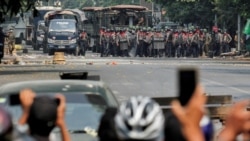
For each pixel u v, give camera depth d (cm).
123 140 1159
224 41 11925
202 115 987
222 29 13238
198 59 10538
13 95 1877
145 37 11844
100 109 1852
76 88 1914
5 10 5862
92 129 1791
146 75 6191
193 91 1030
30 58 10119
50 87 1912
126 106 1166
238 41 11744
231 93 4744
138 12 13225
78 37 11769
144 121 1148
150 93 4556
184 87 1031
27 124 1234
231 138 976
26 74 5909
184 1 13625
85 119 1819
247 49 11100
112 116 1270
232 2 11188
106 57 11325
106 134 1267
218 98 2619
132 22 13238
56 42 11712
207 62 9256
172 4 13975
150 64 8412
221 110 2570
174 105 991
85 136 1762
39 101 1234
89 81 1962
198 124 981
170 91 4709
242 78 6191
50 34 11756
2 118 1027
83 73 2258
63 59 8575
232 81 5856
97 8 13562
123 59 10200
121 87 5006
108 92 1928
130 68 7300
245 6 10788
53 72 6228
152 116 1152
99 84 1948
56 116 1246
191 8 13750
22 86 1912
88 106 1859
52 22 11788
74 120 1817
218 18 12681
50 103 1238
